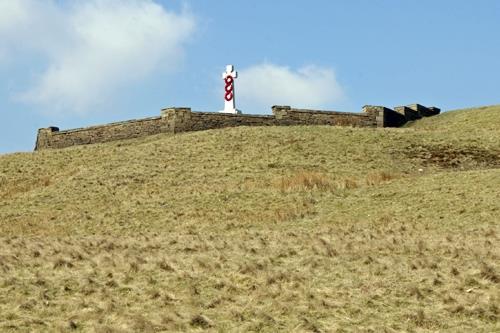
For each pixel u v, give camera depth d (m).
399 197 43.16
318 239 32.25
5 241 35.88
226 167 52.97
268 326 20.42
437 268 25.83
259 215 42.09
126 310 21.64
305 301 22.38
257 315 21.12
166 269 26.31
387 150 56.94
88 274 25.69
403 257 27.88
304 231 37.50
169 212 43.88
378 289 23.66
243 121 70.69
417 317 20.88
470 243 30.50
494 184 42.66
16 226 42.66
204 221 41.72
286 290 23.38
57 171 56.47
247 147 57.59
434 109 85.31
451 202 40.50
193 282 24.52
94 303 22.36
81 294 23.41
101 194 48.38
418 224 37.38
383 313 21.55
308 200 44.34
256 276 25.16
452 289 23.33
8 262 27.80
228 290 23.72
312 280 24.78
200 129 69.38
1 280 24.53
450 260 27.08
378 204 42.41
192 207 44.50
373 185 46.88
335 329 20.16
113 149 61.34
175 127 69.00
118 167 54.88
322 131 62.41
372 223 38.69
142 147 60.53
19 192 51.41
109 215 44.09
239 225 40.53
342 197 44.75
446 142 59.09
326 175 49.78
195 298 22.58
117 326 20.16
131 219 43.09
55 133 76.69
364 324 20.70
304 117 72.38
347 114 73.31
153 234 38.59
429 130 65.88
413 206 40.94
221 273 25.70
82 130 74.88
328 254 28.70
